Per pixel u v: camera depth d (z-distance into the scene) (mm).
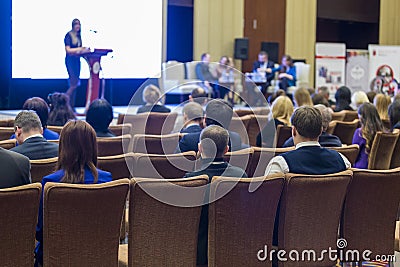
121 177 4520
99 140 5184
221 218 3570
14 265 3291
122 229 4652
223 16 14172
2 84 11523
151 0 12320
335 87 14969
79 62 10312
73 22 10281
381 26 17172
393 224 4082
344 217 4012
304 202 3723
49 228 3330
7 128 5875
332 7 16547
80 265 3418
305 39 15539
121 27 12031
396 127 6164
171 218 3553
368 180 3926
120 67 12117
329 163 3900
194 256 3668
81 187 3303
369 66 15375
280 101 6504
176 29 14438
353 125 6879
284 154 3920
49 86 12227
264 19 14953
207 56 12820
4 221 3207
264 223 3654
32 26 11227
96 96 10352
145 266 3582
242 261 3648
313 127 3902
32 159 4312
